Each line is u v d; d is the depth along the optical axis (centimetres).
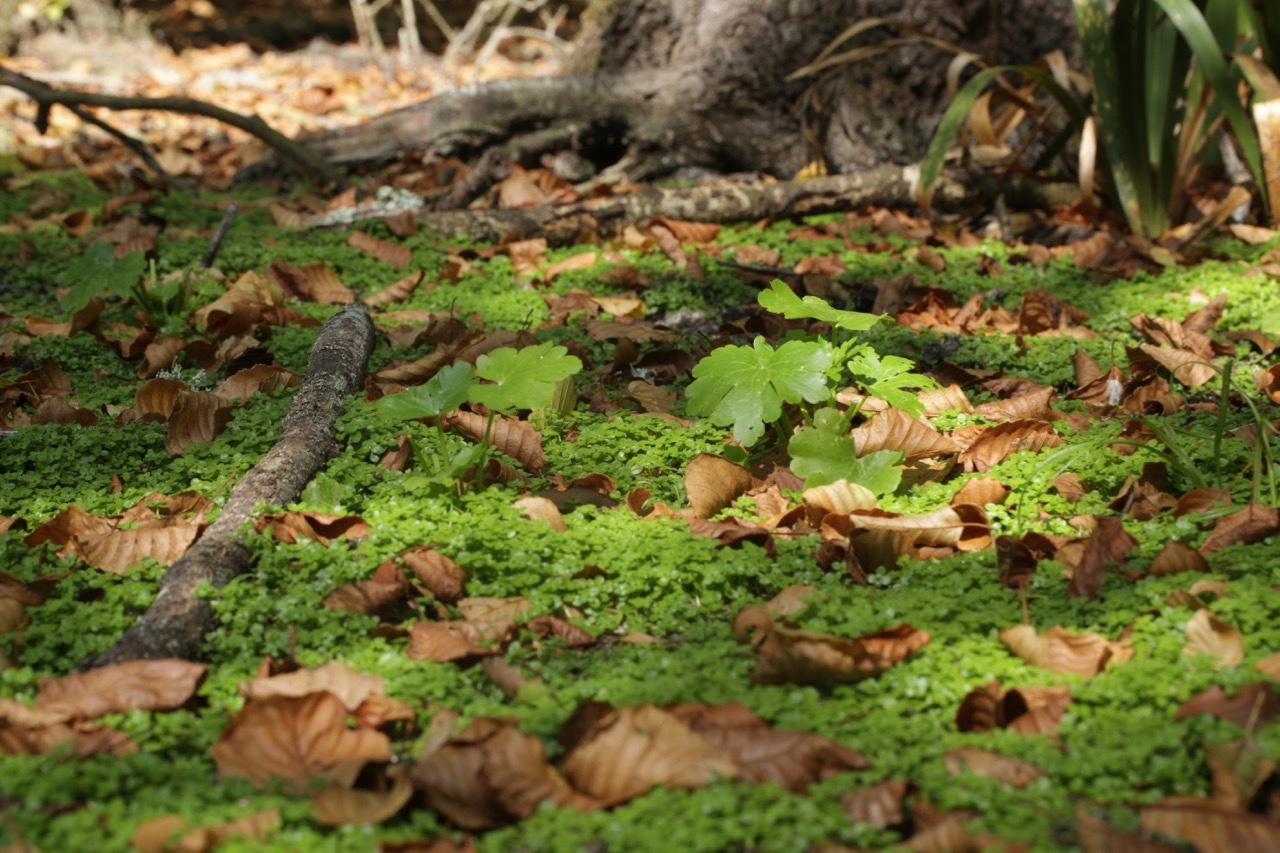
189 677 301
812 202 752
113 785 264
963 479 413
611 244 714
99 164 918
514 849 253
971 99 699
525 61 1505
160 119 1152
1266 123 655
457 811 264
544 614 340
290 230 740
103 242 558
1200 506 386
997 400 495
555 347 393
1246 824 247
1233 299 588
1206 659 298
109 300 637
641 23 859
